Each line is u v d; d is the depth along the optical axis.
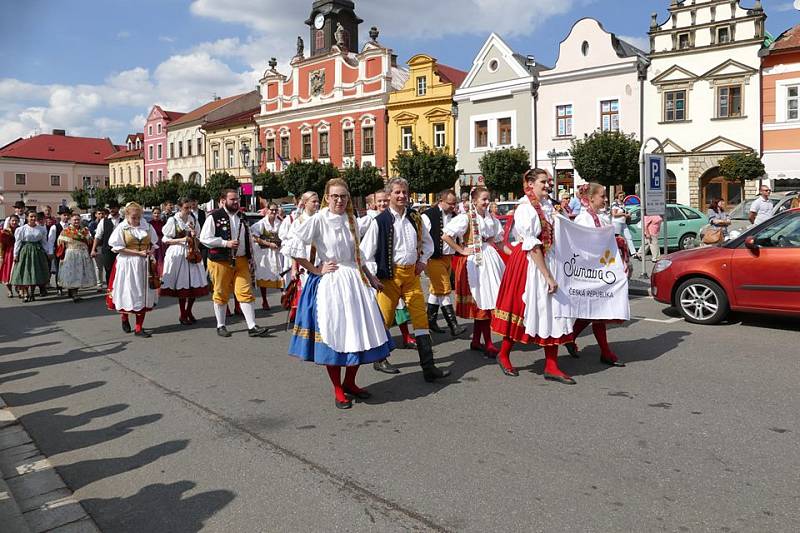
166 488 3.91
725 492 3.61
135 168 70.50
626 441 4.41
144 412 5.44
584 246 6.18
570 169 32.66
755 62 27.58
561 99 32.94
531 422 4.86
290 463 4.21
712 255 8.67
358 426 4.89
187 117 62.47
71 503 3.78
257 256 11.22
